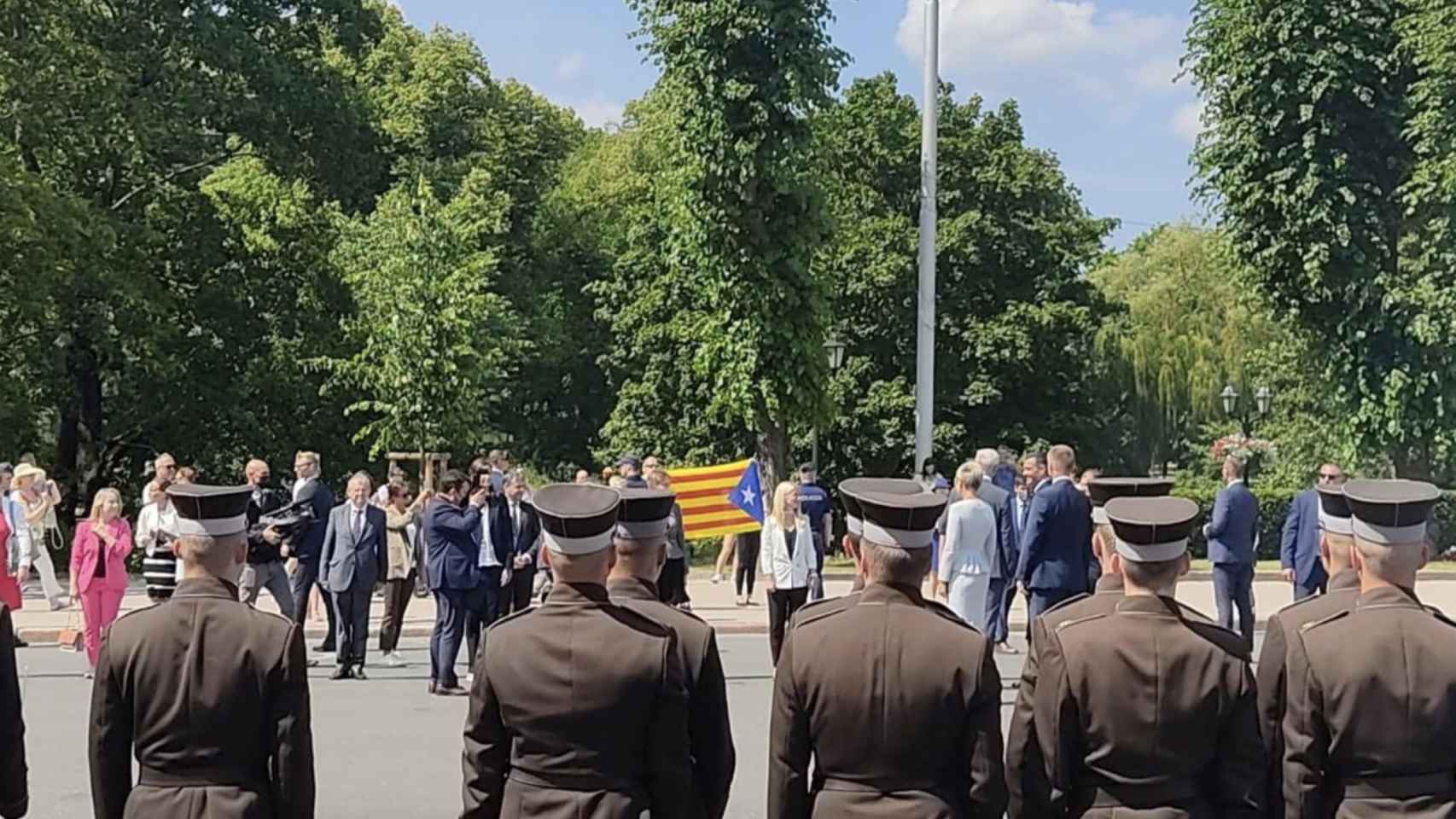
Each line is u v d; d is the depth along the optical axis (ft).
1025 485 51.34
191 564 14.90
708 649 14.79
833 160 127.54
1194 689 14.05
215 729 14.23
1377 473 90.99
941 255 125.08
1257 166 86.94
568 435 153.17
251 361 107.14
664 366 120.67
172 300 99.40
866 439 125.08
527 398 148.66
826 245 94.79
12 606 49.62
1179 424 138.72
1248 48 86.02
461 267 100.99
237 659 14.35
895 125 130.82
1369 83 84.43
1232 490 44.60
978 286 128.57
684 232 80.48
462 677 44.21
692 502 60.13
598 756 13.58
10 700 14.96
